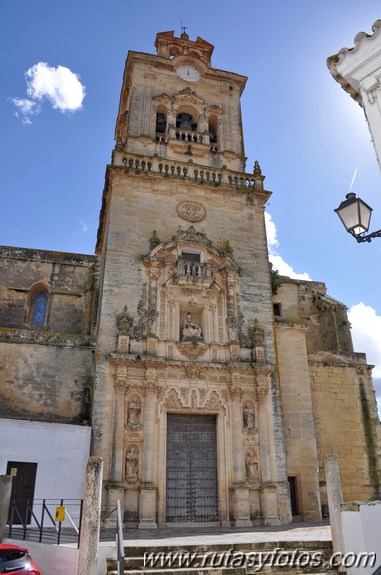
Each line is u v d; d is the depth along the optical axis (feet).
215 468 82.94
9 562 39.81
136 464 77.56
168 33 134.10
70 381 89.86
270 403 87.20
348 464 96.89
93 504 42.83
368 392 104.27
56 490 73.97
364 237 36.65
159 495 76.84
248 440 83.71
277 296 107.34
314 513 86.33
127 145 108.68
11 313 113.29
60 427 77.46
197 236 98.68
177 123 119.96
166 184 102.58
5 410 85.10
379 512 44.52
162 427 81.35
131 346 85.05
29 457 74.69
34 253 119.34
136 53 122.01
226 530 69.21
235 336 90.58
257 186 109.19
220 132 120.06
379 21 37.60
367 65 37.81
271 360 90.99
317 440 97.25
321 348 128.47
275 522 77.92
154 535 62.23
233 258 99.40
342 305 129.49
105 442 77.61
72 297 117.08
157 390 82.94
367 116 37.11
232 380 85.97
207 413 84.99
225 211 104.12
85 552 41.34
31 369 89.04
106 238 96.43
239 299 95.14
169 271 94.02
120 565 38.37
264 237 103.81
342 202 37.52
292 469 88.89
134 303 89.20
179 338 89.45
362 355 107.96
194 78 125.49
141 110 115.85
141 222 97.30
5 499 55.83
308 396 95.50
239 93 128.06
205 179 106.52
